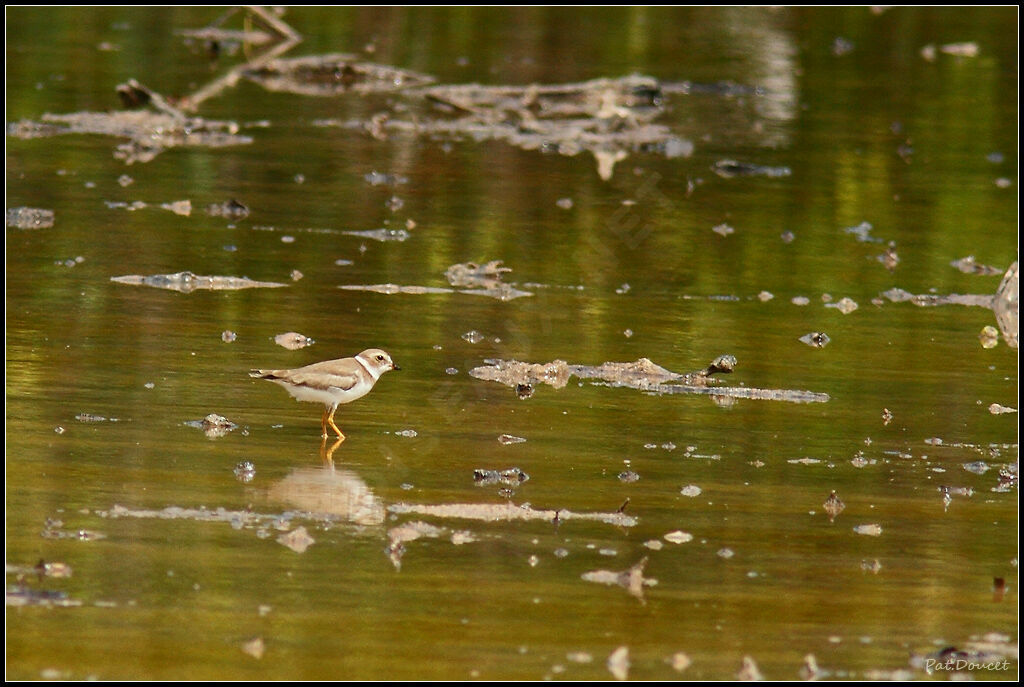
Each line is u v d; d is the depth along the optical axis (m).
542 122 26.31
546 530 10.00
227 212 19.55
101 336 14.06
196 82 28.53
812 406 13.04
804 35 36.62
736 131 26.44
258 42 33.09
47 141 23.11
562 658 8.25
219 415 12.04
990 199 22.47
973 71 33.06
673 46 34.28
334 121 25.81
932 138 26.66
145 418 11.86
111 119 24.75
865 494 10.91
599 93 27.56
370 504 10.29
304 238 18.45
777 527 10.21
